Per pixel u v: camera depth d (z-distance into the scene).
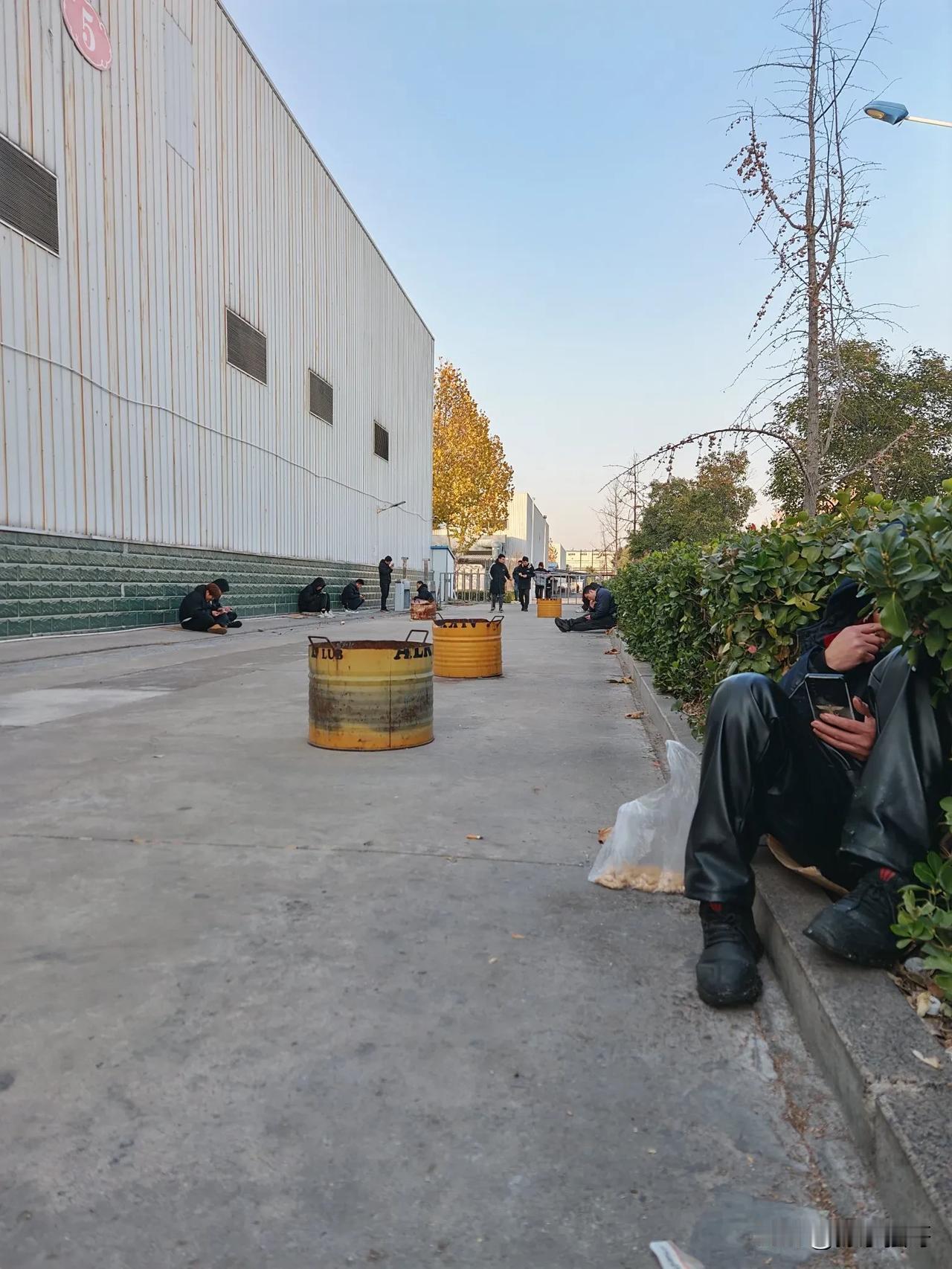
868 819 2.09
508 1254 1.40
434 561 38.00
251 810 3.82
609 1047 2.00
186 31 14.12
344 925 2.62
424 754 5.08
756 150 7.00
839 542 3.55
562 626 16.42
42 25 10.48
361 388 25.61
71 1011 2.11
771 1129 1.72
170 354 13.88
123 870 3.06
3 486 10.17
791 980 2.17
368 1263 1.37
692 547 6.92
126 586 12.87
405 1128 1.70
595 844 3.42
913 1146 1.44
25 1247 1.39
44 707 6.59
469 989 2.25
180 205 14.09
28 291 10.39
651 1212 1.49
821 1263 1.39
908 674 2.12
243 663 9.85
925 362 12.48
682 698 6.04
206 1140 1.66
